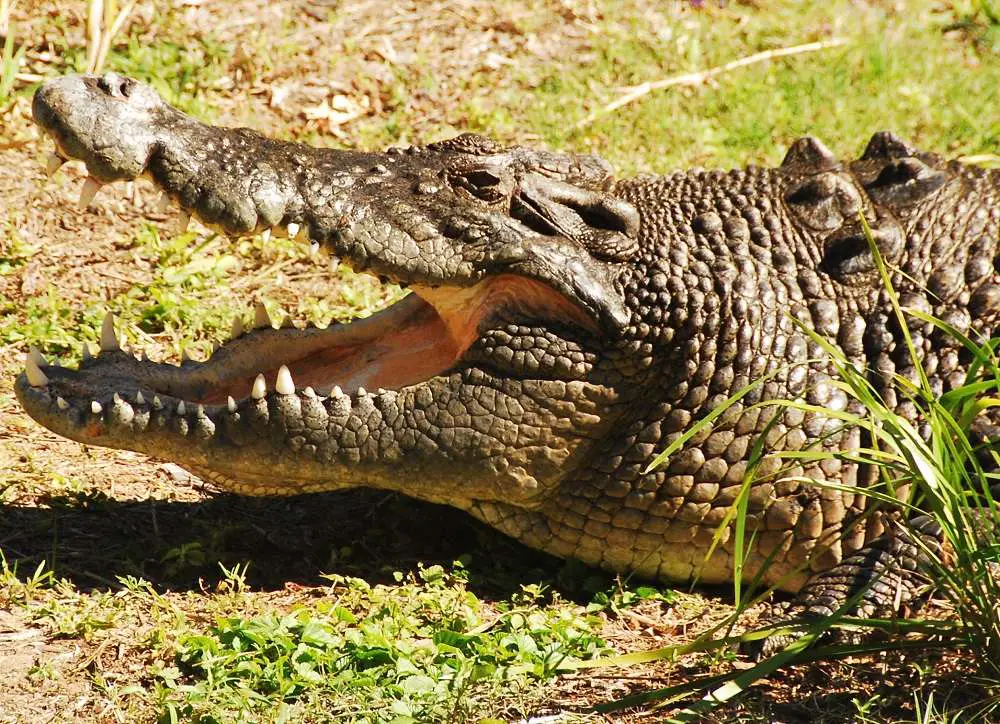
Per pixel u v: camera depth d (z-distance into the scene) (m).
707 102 17.20
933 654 7.95
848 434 9.03
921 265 9.60
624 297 9.14
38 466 9.89
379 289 13.29
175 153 8.63
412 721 7.11
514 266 8.97
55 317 11.93
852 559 8.84
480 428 8.92
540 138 15.97
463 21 18.30
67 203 13.77
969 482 7.50
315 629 7.86
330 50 17.05
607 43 18.34
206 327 12.15
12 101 14.70
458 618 8.30
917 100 17.56
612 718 7.46
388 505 10.03
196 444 8.60
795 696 7.67
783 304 9.31
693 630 8.72
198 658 7.58
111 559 8.80
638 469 9.07
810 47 18.88
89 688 7.34
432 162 9.32
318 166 9.02
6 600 8.05
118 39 16.16
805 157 10.52
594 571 9.47
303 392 8.72
